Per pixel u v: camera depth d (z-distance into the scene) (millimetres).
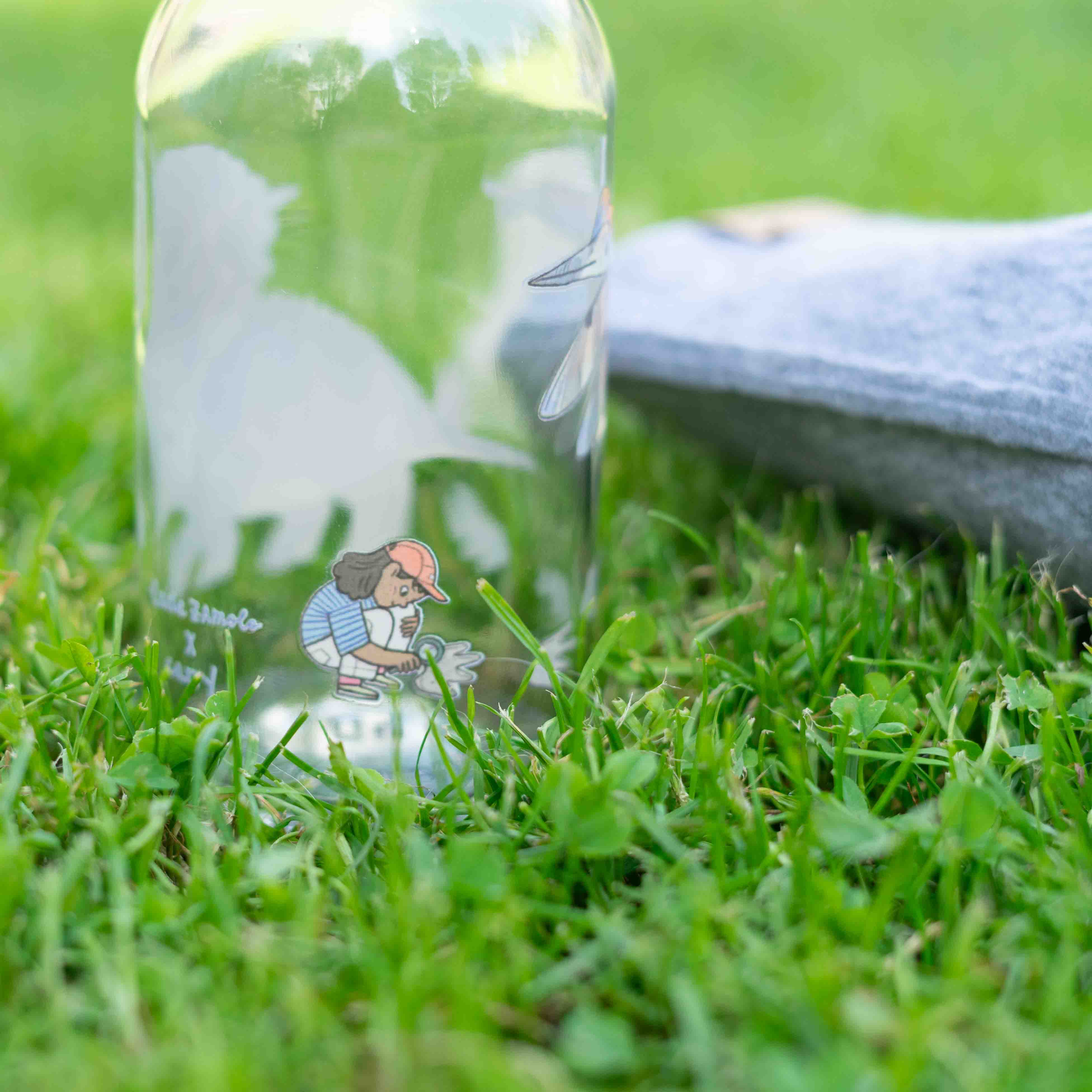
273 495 417
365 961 346
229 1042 333
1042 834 368
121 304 691
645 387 509
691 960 342
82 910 358
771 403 469
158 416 423
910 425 435
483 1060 326
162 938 353
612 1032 331
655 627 437
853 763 397
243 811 375
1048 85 1161
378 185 415
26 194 956
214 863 371
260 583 411
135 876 367
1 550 475
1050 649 425
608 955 350
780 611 446
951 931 357
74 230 880
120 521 509
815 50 1348
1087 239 420
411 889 360
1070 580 427
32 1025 337
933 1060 331
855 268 464
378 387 419
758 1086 326
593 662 395
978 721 411
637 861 371
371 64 411
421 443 419
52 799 379
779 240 522
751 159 1007
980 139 1002
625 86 1264
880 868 371
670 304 507
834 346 453
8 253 802
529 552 421
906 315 443
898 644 438
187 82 412
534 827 377
